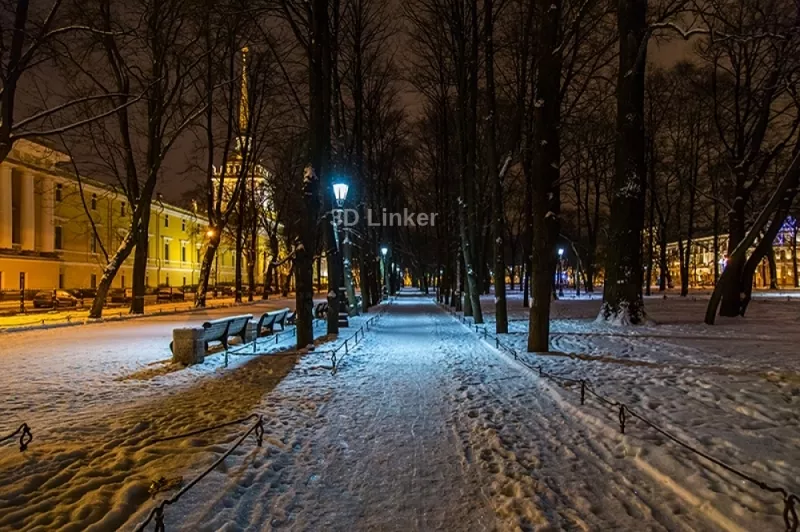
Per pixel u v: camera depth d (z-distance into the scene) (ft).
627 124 59.67
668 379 30.04
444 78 86.07
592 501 15.26
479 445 20.57
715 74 85.40
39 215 182.50
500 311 57.93
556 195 43.45
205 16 70.49
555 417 24.31
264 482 17.02
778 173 91.91
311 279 48.19
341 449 20.27
